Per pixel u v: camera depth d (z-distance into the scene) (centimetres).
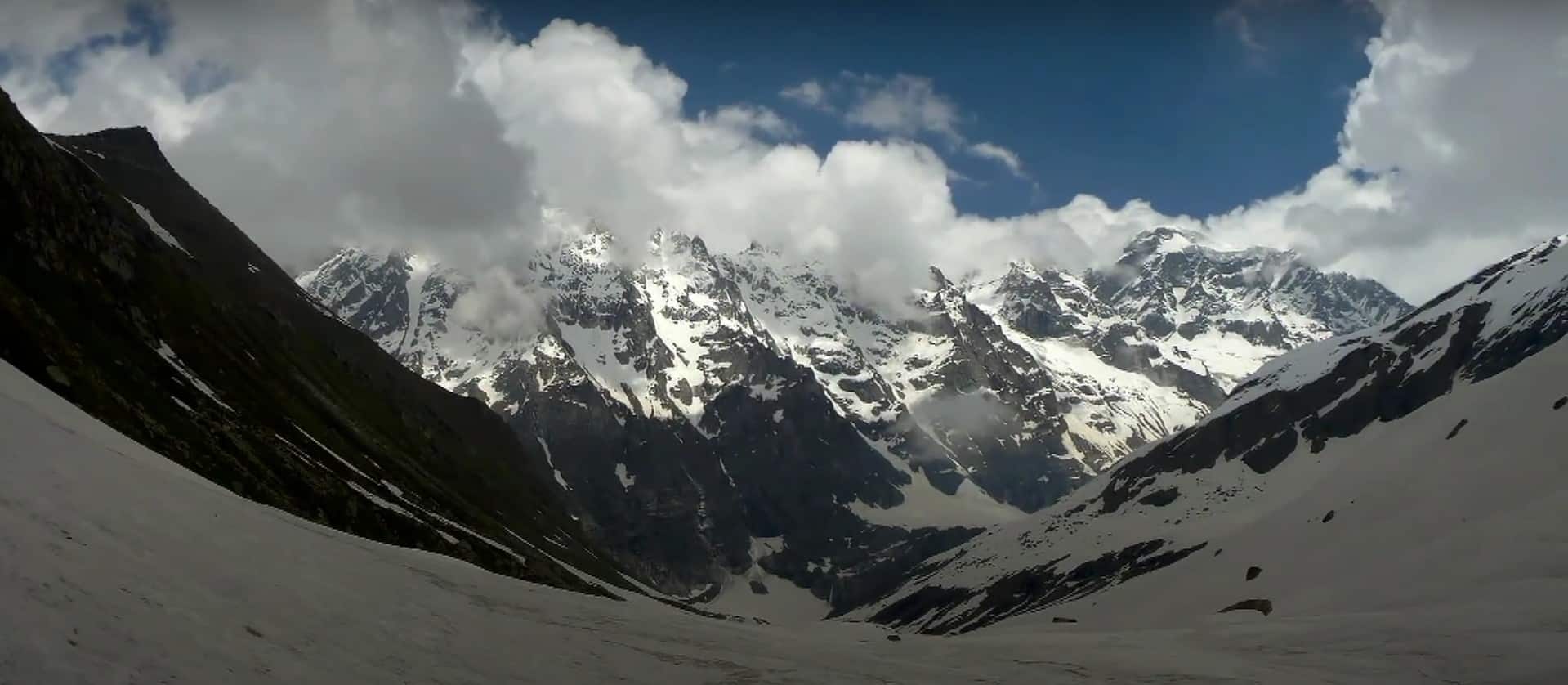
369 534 15500
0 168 14238
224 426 14338
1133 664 5238
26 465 3381
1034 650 5575
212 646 2888
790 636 5491
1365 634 5831
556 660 4003
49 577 2741
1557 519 14838
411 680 3309
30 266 13775
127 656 2612
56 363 11094
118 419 11581
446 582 4853
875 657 5109
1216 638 5988
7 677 2283
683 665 4366
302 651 3156
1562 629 5544
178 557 3350
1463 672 4938
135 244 18162
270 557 3841
